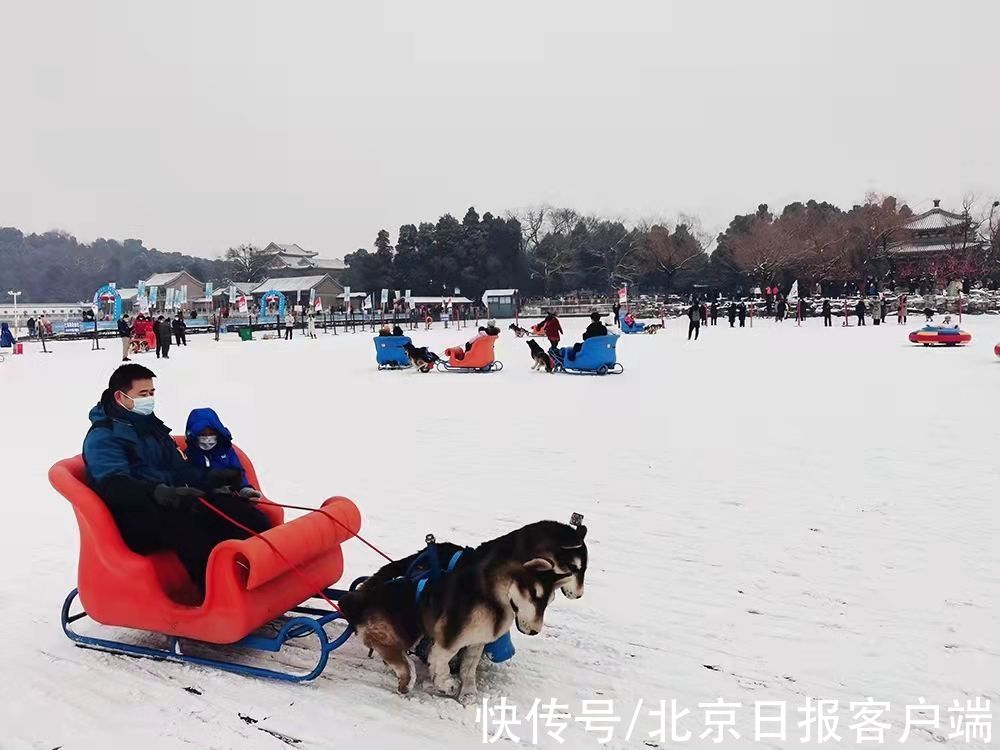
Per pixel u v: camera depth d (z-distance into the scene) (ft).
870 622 14.67
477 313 229.86
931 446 30.04
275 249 347.77
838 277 220.23
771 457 28.81
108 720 12.12
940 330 85.10
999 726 11.25
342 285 305.73
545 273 295.89
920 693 12.19
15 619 16.20
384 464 29.48
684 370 63.87
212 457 16.16
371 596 12.56
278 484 26.68
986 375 54.60
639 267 284.41
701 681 12.80
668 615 15.34
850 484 24.56
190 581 14.71
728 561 18.15
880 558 17.94
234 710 12.28
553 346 71.67
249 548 12.62
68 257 501.15
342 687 12.92
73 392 58.44
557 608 15.84
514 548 11.81
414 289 284.82
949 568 17.17
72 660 14.28
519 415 41.14
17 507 24.94
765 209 302.66
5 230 512.22
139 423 14.70
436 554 13.20
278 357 92.27
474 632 11.73
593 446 31.96
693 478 25.99
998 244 211.61
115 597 13.93
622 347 96.22
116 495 13.69
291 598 13.93
